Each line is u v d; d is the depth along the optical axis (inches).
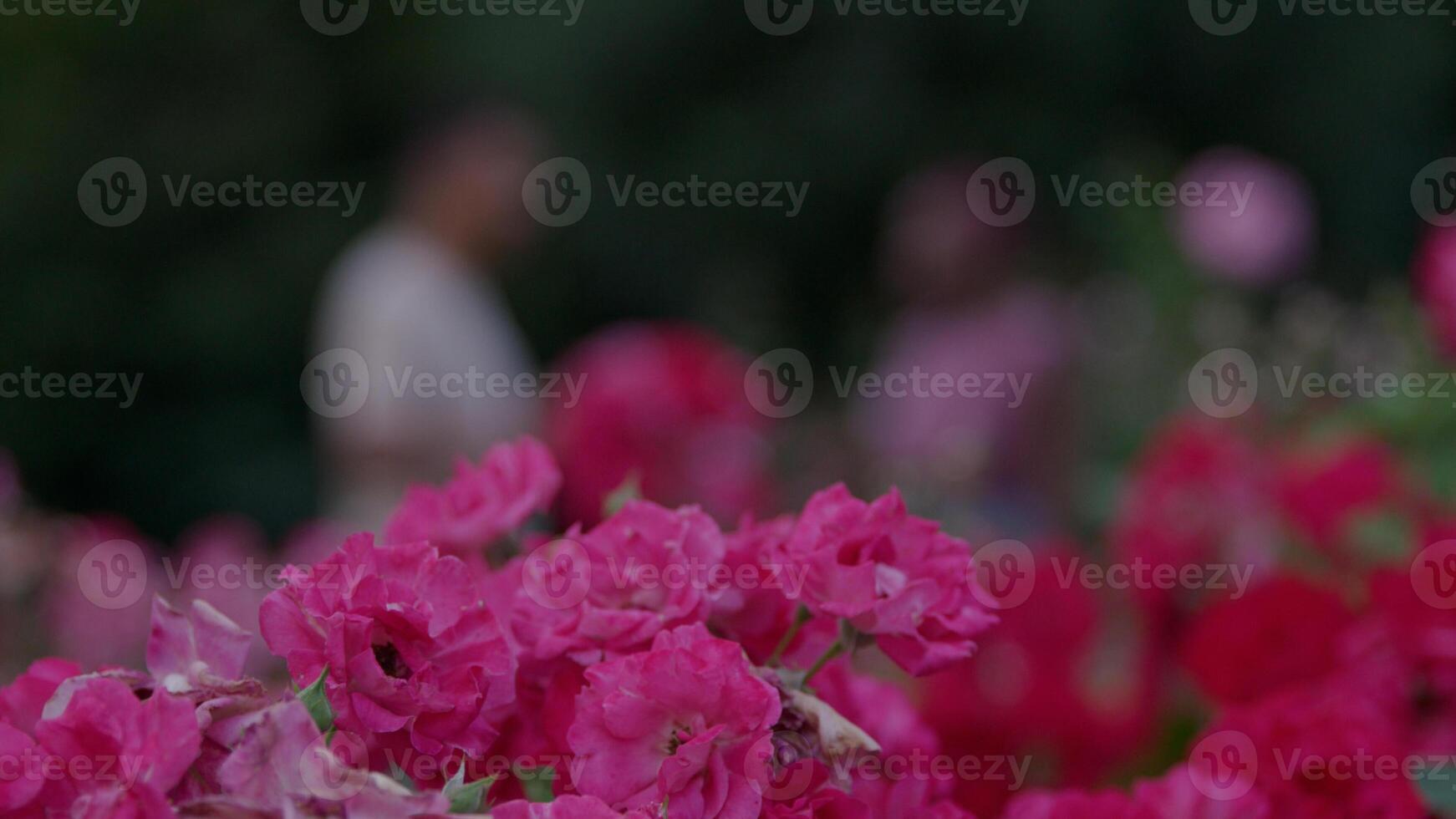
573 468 176.1
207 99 559.8
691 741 49.8
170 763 43.3
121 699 45.3
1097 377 230.5
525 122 258.2
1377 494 125.0
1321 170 573.6
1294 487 126.8
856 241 567.2
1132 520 131.0
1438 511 125.4
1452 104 569.6
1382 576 91.6
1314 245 518.6
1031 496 225.3
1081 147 551.8
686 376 174.9
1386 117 565.6
